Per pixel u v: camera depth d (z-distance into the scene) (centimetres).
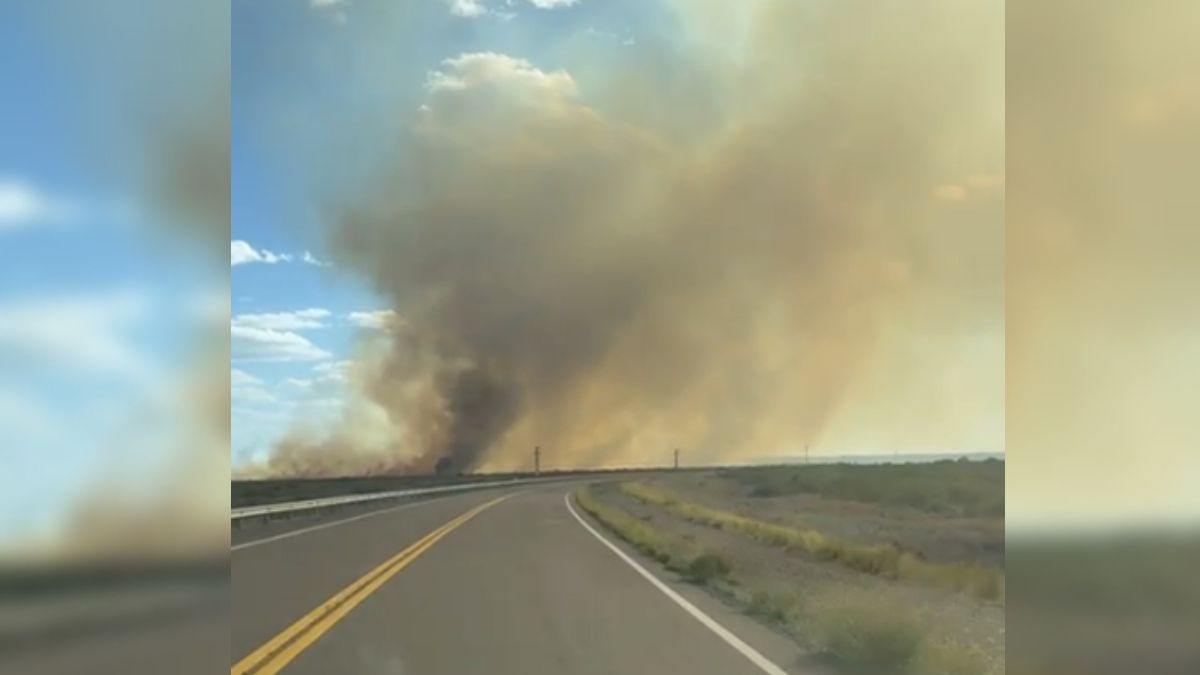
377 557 2141
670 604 1419
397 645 1090
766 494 5662
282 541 2616
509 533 2917
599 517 3731
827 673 950
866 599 1285
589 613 1328
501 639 1134
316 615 1305
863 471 6078
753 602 1366
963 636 1133
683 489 6919
